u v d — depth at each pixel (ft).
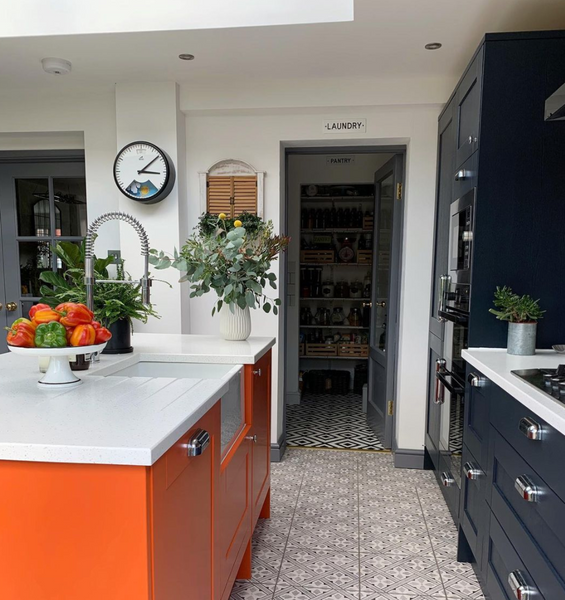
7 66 8.07
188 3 6.74
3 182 10.33
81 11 6.90
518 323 5.70
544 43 5.73
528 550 4.03
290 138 9.18
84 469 2.70
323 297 14.66
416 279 9.19
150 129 8.86
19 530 2.79
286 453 10.28
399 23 6.48
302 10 6.53
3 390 3.92
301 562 6.34
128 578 2.73
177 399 3.66
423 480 8.95
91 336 3.97
